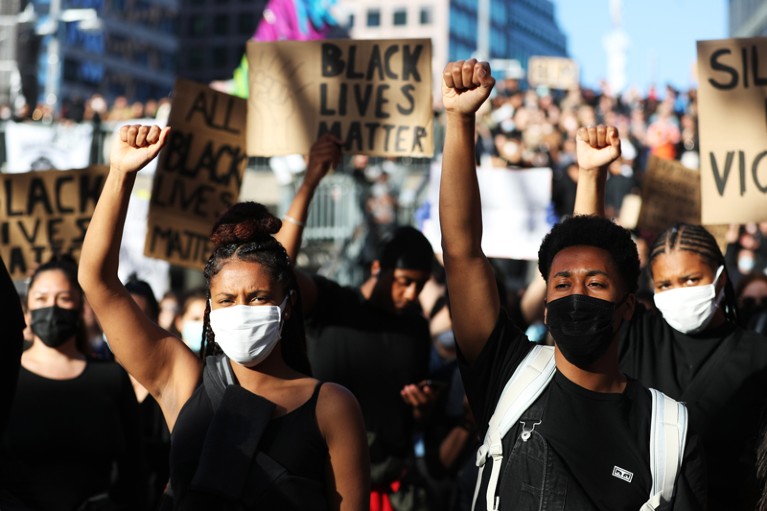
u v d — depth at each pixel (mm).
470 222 3342
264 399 3242
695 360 4141
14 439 5059
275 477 3176
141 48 79812
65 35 69562
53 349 5230
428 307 8406
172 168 6375
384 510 5684
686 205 7664
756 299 7062
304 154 6266
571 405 3160
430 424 6125
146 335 3422
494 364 3324
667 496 3070
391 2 102000
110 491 5266
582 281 3166
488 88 3232
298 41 6297
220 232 3316
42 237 7074
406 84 6195
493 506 3146
